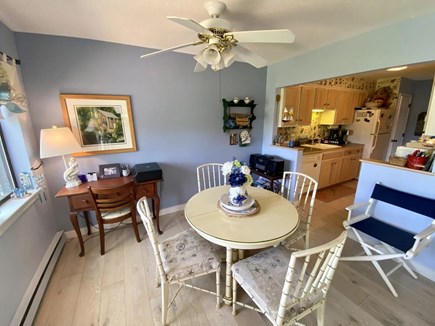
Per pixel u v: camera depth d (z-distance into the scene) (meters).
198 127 2.96
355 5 1.52
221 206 1.69
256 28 1.90
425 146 2.03
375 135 4.13
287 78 2.94
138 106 2.51
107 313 1.51
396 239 1.73
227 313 1.51
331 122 4.07
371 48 1.96
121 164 2.55
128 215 2.20
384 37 1.87
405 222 1.92
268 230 1.39
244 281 1.28
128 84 2.41
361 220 2.03
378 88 4.45
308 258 0.96
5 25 1.73
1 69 1.57
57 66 2.06
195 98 2.84
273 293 1.18
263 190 2.09
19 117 1.82
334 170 3.99
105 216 2.10
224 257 2.03
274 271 1.33
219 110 3.06
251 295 1.23
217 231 1.38
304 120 3.62
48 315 1.49
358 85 4.25
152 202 2.82
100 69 2.24
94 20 1.73
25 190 1.79
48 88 2.06
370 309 1.52
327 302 1.57
